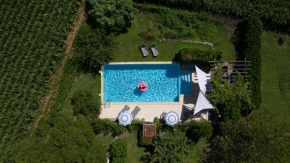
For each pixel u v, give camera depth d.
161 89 28.17
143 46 27.61
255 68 26.23
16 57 26.72
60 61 27.39
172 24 27.61
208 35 27.69
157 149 25.95
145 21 27.83
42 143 23.58
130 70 28.09
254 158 24.30
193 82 27.80
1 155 26.03
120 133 27.34
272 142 24.09
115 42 27.38
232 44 27.66
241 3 26.94
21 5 26.88
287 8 27.06
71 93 27.56
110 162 27.06
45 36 26.80
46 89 27.19
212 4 26.97
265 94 27.55
